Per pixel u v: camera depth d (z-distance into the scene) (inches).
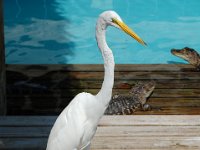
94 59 416.2
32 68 350.0
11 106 300.0
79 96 178.4
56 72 343.3
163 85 329.7
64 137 174.1
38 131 231.6
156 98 316.8
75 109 175.9
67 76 337.4
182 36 467.8
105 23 171.6
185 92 322.0
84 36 461.7
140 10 525.3
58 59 411.5
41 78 334.6
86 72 343.3
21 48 430.0
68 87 323.3
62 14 508.1
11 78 333.1
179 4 537.6
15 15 504.4
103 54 175.5
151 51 434.0
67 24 486.0
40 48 432.1
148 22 500.1
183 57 372.5
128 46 442.6
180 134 227.9
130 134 228.1
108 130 231.8
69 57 417.4
